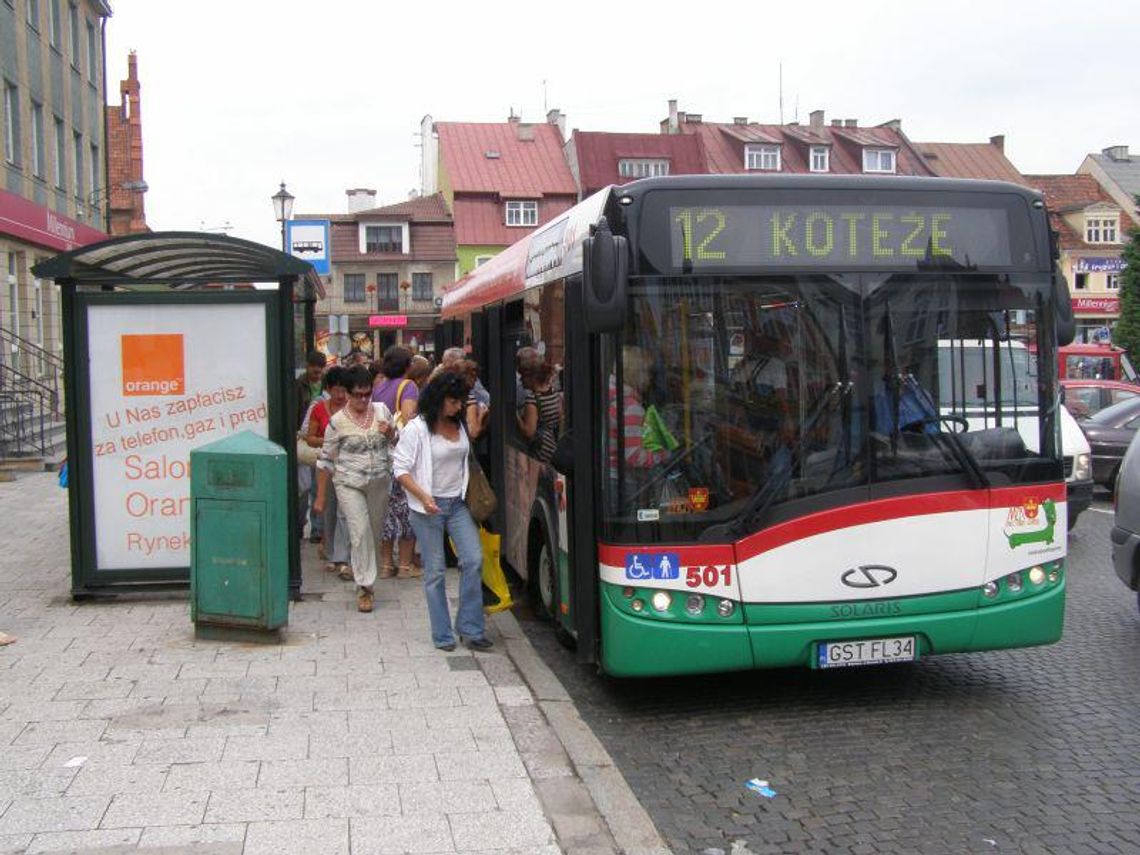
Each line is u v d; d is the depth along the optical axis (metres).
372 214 64.00
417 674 7.05
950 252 6.45
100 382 8.76
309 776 5.33
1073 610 9.37
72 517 8.81
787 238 6.30
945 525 6.32
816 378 6.27
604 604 6.25
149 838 4.63
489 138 67.56
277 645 7.66
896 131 70.69
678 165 66.06
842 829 4.95
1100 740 6.10
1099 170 71.38
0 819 4.80
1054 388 6.55
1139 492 8.44
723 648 6.16
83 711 6.21
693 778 5.60
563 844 4.67
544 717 6.27
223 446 7.61
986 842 4.80
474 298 12.14
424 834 4.73
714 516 6.17
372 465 8.69
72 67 31.73
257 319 8.82
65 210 30.61
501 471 10.17
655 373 6.19
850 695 6.97
